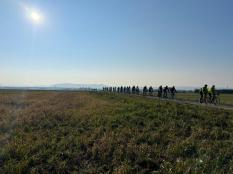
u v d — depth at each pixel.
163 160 13.78
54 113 27.27
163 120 22.48
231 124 21.00
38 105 37.44
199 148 15.15
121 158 14.19
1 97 56.72
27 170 13.22
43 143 16.55
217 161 13.22
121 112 27.09
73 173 12.88
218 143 15.86
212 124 21.03
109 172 12.94
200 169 12.60
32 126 21.59
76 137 17.69
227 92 133.88
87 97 58.06
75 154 14.81
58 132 19.41
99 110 29.19
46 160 14.22
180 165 13.03
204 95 45.31
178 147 15.23
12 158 14.48
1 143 16.86
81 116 25.16
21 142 16.75
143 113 25.58
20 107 35.09
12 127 21.14
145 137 17.34
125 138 17.20
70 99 51.62
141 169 13.06
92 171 12.98
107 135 17.59
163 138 17.17
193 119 22.92
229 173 12.04
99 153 14.76
